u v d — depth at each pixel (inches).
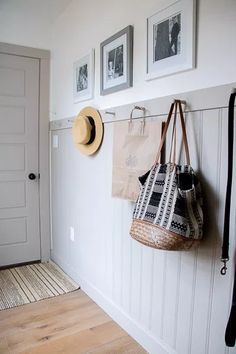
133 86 71.4
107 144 81.6
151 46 64.5
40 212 120.3
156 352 65.8
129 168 68.9
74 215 102.3
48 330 75.6
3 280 103.6
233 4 47.8
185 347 59.0
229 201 46.1
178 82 59.1
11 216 115.0
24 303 88.4
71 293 95.6
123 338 73.1
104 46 80.8
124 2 73.4
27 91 113.5
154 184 54.1
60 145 110.7
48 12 105.6
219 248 51.5
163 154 61.7
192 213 50.9
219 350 52.2
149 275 67.8
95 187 88.4
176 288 60.6
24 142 114.9
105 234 84.3
